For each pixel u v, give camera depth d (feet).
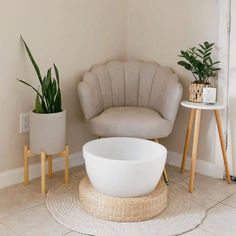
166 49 8.79
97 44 8.86
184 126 8.69
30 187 7.45
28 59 7.53
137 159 7.02
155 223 5.97
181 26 8.41
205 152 8.38
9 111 7.41
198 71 7.55
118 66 8.95
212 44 7.42
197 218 6.16
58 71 8.11
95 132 7.79
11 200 6.79
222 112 7.88
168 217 6.18
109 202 5.98
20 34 7.30
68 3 8.05
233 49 7.55
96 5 8.68
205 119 8.25
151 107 8.66
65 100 8.39
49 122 6.98
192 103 7.54
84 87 7.93
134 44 9.48
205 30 7.98
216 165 8.16
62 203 6.65
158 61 9.00
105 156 6.93
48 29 7.77
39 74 7.20
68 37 8.18
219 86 7.83
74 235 5.59
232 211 6.51
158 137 7.62
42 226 5.85
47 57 7.85
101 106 8.52
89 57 8.72
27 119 7.72
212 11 7.79
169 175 8.32
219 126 7.61
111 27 9.14
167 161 9.16
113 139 7.04
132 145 7.04
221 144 7.70
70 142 8.69
